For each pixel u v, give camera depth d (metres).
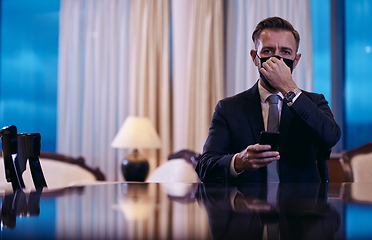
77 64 4.98
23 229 0.41
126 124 4.34
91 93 4.97
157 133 4.80
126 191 0.92
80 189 0.99
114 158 4.88
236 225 0.43
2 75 5.35
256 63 1.68
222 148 1.61
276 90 1.63
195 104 4.56
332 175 4.07
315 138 1.52
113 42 4.93
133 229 0.40
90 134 4.95
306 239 0.36
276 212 0.54
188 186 1.08
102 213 0.54
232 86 4.57
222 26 4.57
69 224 0.44
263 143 1.26
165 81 4.75
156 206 0.63
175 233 0.38
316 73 4.48
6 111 5.33
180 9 4.64
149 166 4.35
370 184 1.14
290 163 1.55
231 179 1.47
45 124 5.25
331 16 4.46
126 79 4.93
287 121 1.58
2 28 5.36
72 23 5.04
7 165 1.13
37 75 5.28
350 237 0.37
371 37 4.30
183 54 4.63
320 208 0.59
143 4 4.84
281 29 1.61
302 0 4.32
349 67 4.41
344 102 4.43
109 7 4.98
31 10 5.30
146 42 4.79
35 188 1.03
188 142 4.53
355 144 4.36
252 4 4.47
